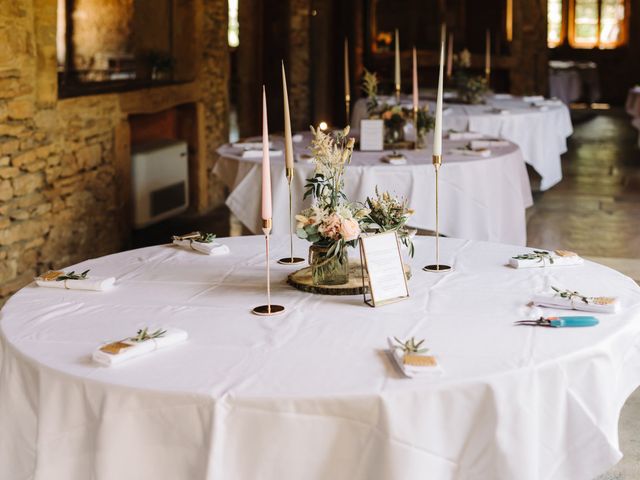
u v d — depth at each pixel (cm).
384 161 499
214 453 182
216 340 217
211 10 770
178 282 274
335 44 1136
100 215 588
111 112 595
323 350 209
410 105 878
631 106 1112
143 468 189
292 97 1073
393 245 249
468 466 193
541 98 928
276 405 182
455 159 505
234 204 504
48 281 270
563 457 207
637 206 755
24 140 488
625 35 1816
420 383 189
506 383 193
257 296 256
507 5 1309
